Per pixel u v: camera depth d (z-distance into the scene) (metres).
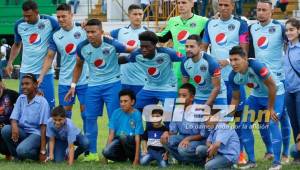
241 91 22.97
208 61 22.31
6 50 64.56
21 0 74.06
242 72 21.48
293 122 23.28
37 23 25.73
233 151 21.14
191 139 21.98
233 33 24.41
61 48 25.27
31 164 22.33
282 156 23.89
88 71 24.50
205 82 22.70
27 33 25.84
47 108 22.97
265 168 22.08
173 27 25.77
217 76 22.20
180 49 25.53
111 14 65.88
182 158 22.16
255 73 21.56
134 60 23.38
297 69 22.83
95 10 69.00
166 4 60.22
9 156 23.70
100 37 23.38
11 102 23.52
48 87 25.77
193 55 22.38
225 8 24.28
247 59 21.53
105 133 30.59
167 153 22.38
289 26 22.77
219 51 24.56
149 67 23.11
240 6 57.81
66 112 24.27
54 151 23.19
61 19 25.03
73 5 69.75
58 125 22.53
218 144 20.88
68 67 25.36
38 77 25.67
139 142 22.48
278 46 23.86
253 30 24.27
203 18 25.47
